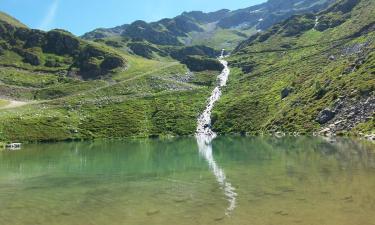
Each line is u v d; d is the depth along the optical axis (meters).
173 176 56.56
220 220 31.95
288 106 156.75
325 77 158.88
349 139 101.31
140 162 76.81
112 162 78.62
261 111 173.00
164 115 198.62
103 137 172.50
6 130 166.12
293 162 64.75
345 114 122.38
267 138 127.12
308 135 124.19
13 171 69.50
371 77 128.75
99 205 39.56
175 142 136.62
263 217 32.06
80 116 196.75
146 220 33.19
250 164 65.69
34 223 33.78
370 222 29.06
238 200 38.59
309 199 37.12
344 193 38.84
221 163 69.19
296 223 29.89
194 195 42.34
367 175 48.28
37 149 123.88
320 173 51.91
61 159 88.81
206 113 195.38
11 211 38.28
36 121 180.38
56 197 44.59
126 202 40.47
